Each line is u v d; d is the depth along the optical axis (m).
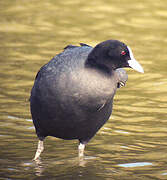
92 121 10.65
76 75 10.01
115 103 15.21
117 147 11.98
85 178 10.11
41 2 29.16
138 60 19.53
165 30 24.08
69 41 22.02
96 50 10.21
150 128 13.34
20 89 16.14
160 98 15.75
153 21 25.53
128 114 14.36
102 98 10.17
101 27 24.30
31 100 10.81
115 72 10.62
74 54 10.41
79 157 11.34
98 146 12.07
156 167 10.73
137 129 13.25
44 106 10.35
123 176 10.23
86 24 24.83
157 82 17.30
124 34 23.19
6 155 11.30
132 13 26.88
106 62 10.29
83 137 11.26
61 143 12.34
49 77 10.25
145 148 11.95
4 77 17.28
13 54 20.03
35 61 19.22
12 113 14.05
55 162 11.02
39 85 10.40
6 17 25.92
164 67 18.88
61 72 10.12
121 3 28.89
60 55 10.66
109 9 27.67
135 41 22.12
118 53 10.34
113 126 13.44
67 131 10.77
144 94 16.11
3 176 10.09
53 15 26.44
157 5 28.53
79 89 9.98
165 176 10.21
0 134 12.53
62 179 10.05
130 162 11.04
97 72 10.12
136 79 17.61
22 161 10.99
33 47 21.09
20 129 12.96
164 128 13.34
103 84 10.12
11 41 21.92
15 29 23.86
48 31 23.62
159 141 12.42
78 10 27.45
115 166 10.80
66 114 10.27
